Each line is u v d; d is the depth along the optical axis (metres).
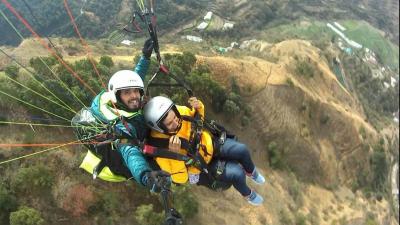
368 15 136.75
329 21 124.69
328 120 62.53
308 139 58.38
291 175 54.28
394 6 145.50
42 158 30.59
